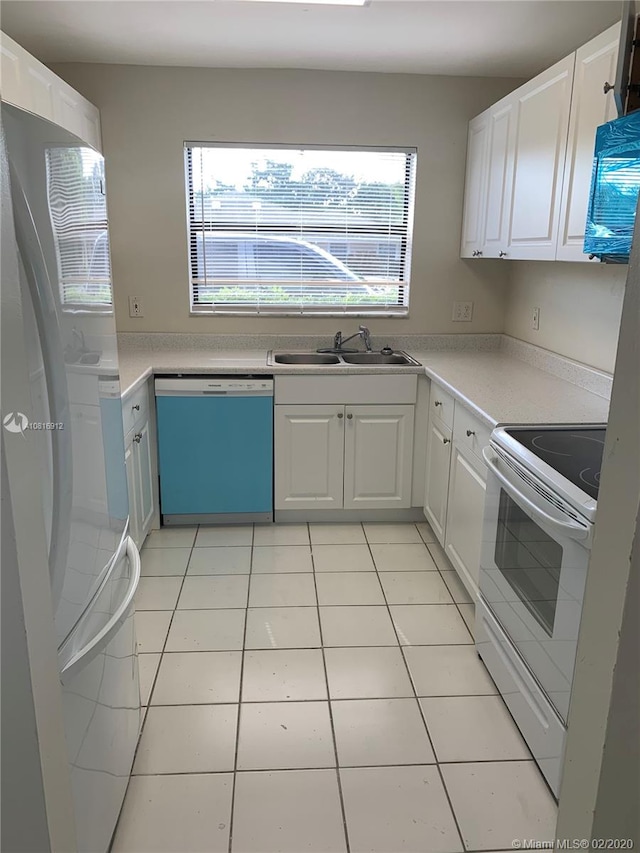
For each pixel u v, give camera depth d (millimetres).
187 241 3459
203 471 3227
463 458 2562
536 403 2387
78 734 1260
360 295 3662
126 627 1649
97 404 1353
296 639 2344
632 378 794
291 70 3277
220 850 1522
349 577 2799
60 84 2600
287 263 3582
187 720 1933
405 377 3168
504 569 1991
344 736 1879
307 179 3475
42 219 1061
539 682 1738
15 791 880
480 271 3619
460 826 1594
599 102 2025
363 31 2666
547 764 1694
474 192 3318
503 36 2701
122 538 1598
